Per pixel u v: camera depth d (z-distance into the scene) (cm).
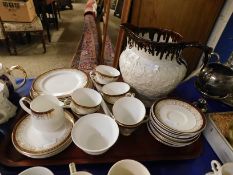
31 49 261
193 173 54
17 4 217
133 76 60
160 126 54
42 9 263
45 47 254
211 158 58
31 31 236
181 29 112
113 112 58
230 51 99
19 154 53
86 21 167
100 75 69
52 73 76
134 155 56
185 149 59
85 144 52
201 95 81
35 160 52
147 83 59
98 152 48
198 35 116
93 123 55
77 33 316
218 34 111
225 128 61
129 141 59
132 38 59
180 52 58
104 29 142
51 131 54
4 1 212
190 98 80
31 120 58
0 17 216
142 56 59
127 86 67
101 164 54
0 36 229
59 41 287
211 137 61
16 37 266
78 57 178
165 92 63
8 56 243
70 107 62
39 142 53
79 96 62
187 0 102
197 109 60
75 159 53
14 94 72
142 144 59
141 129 63
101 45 155
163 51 54
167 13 106
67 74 77
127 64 61
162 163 56
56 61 239
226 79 68
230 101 78
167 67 57
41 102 55
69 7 425
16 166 50
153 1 101
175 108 61
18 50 256
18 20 229
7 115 61
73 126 53
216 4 105
